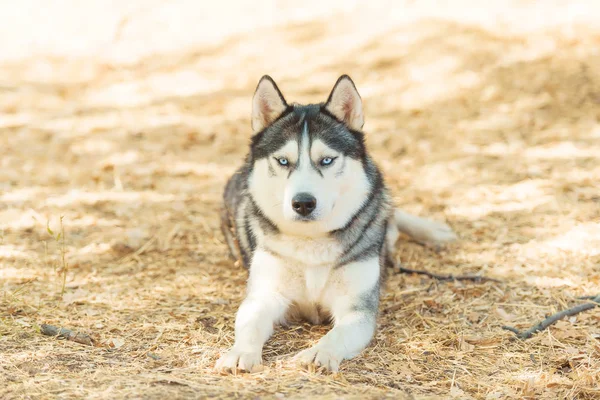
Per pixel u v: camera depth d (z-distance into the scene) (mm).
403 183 9578
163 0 15883
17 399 4191
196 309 6113
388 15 14789
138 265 7301
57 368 4711
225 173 10094
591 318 5777
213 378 4656
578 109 11320
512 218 8258
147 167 10148
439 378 4918
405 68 13086
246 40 14570
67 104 12406
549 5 14367
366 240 5738
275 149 5520
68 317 5793
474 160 10094
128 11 15570
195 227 8430
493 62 12891
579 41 13164
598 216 8016
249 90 12867
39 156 10422
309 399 4273
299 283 5758
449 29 13898
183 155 10656
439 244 7711
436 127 11250
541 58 12828
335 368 4848
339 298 5727
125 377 4570
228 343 5395
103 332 5512
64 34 15102
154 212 8805
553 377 4926
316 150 5367
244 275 7066
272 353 5281
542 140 10484
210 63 13945
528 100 11758
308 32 14586
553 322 5742
